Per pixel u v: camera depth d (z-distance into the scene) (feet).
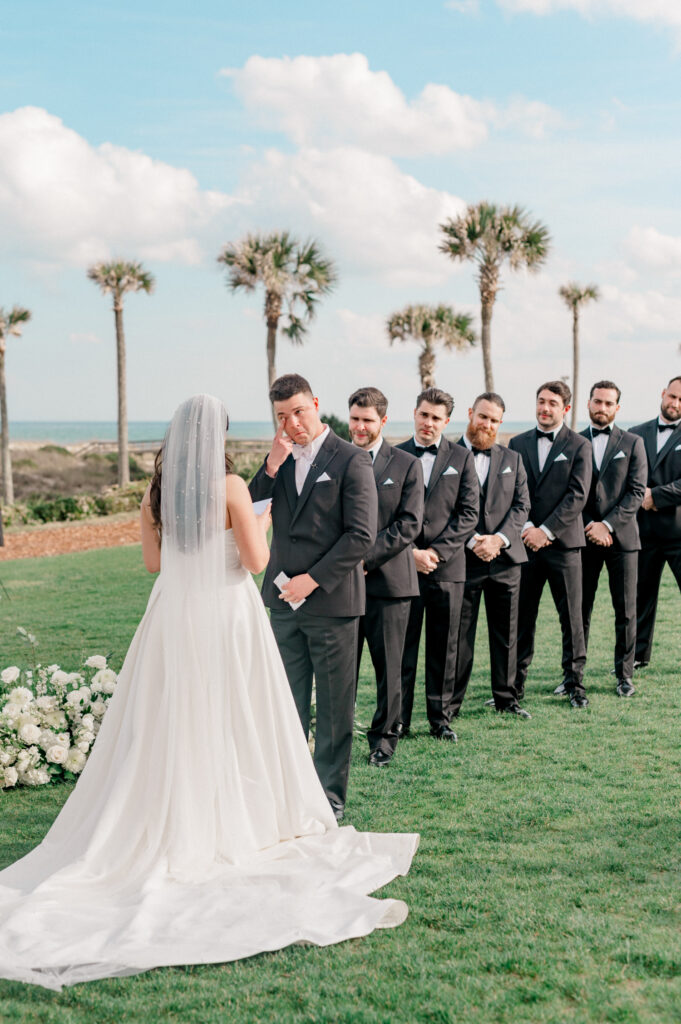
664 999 8.76
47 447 196.54
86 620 34.14
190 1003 8.96
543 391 21.70
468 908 10.92
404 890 11.49
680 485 23.94
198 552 12.30
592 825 13.65
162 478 12.64
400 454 17.30
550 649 27.58
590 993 8.87
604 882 11.56
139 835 11.76
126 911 10.77
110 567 51.13
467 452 19.29
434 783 15.90
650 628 24.79
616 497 22.34
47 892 10.98
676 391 24.62
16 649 28.76
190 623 12.19
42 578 47.67
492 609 20.40
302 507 14.74
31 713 16.72
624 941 9.89
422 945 10.05
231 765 12.32
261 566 12.87
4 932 10.17
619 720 19.71
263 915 10.70
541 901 11.02
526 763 16.90
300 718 15.06
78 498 89.35
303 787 13.09
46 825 14.29
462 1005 8.77
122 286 118.42
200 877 11.66
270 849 12.41
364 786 15.88
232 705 12.49
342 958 9.80
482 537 19.57
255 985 9.30
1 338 133.08
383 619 16.89
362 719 20.34
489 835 13.38
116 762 12.23
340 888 11.24
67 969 9.66
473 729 19.40
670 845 12.75
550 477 21.47
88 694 17.07
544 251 102.37
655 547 24.38
